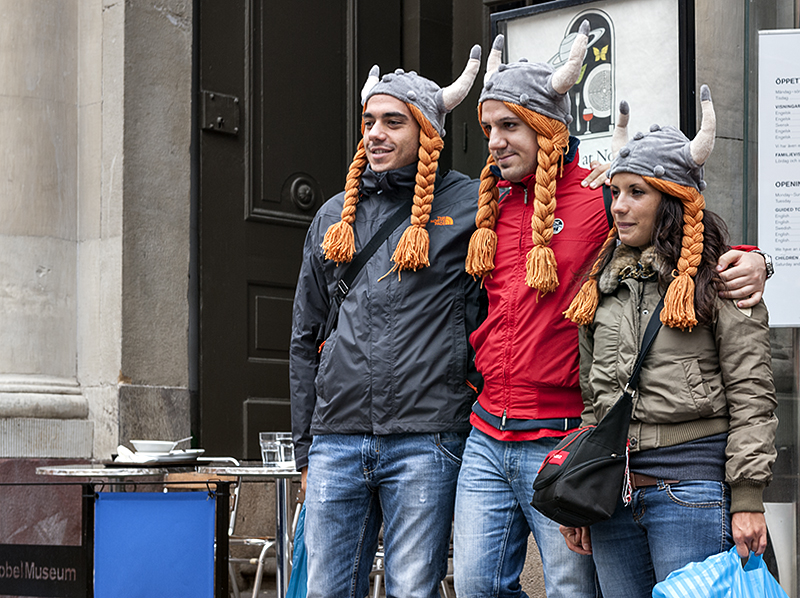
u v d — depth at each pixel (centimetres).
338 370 420
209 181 807
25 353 727
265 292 841
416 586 409
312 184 870
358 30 888
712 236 340
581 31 373
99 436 738
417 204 413
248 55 830
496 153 388
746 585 317
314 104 871
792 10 503
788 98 485
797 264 484
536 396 376
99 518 525
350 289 426
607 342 346
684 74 528
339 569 427
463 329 411
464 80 423
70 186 761
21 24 738
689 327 328
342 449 422
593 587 377
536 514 379
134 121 748
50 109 749
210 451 796
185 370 773
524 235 386
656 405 330
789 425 510
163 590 518
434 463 407
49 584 529
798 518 509
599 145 558
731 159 544
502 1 708
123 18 743
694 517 326
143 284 749
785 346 509
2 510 696
